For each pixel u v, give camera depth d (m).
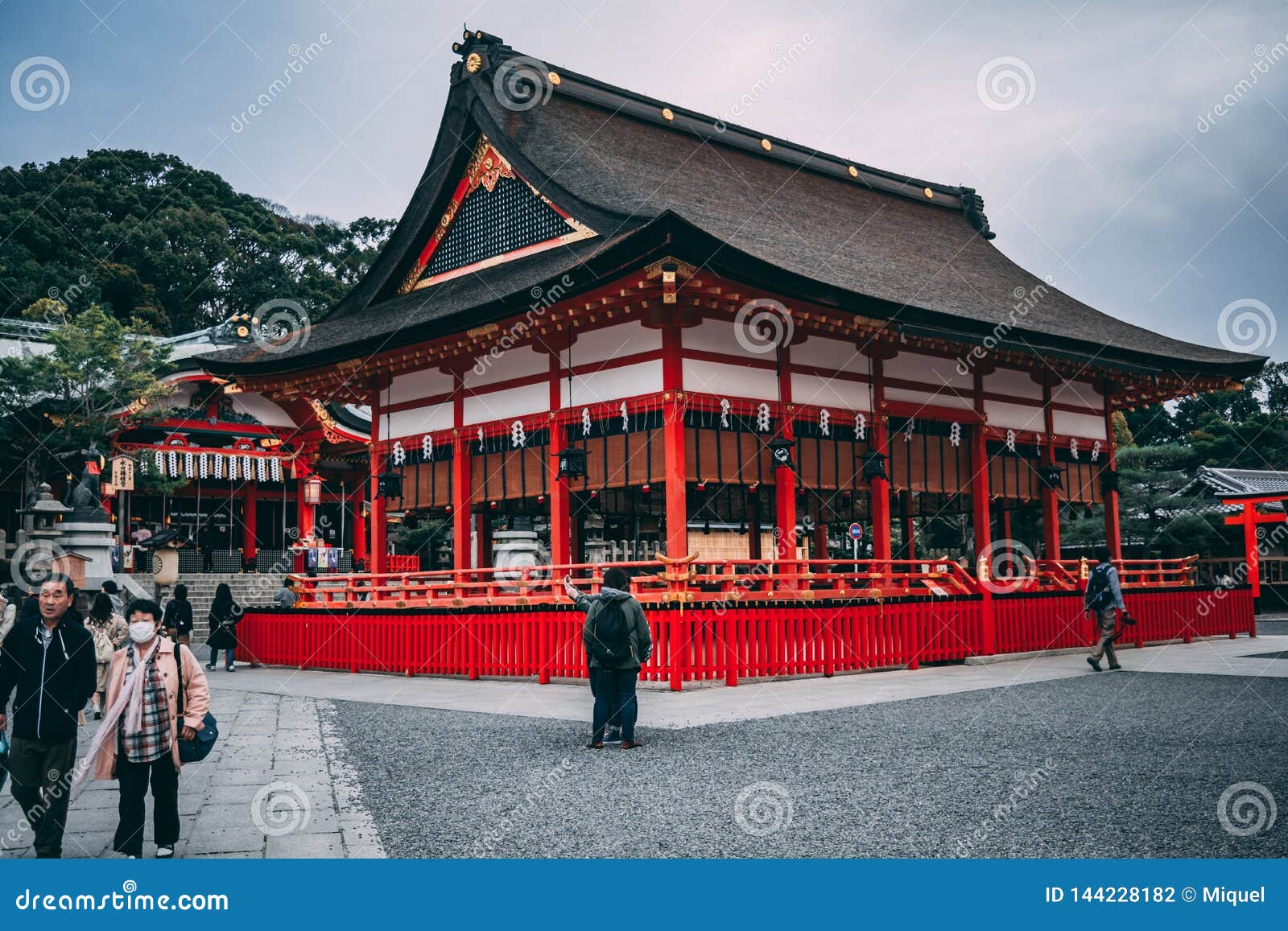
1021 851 6.62
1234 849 6.60
